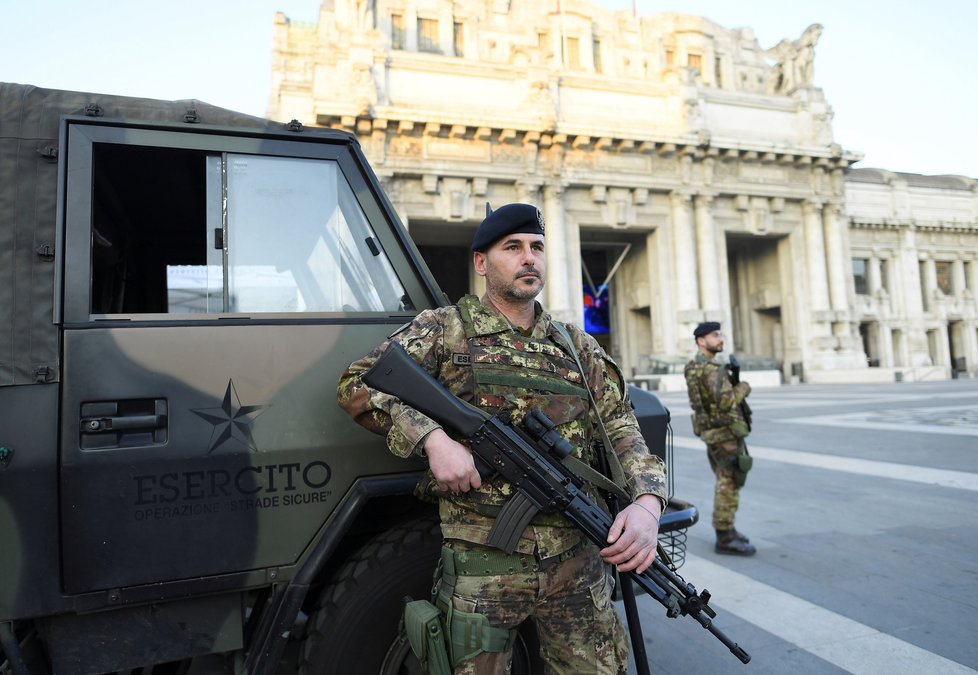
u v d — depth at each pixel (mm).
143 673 2406
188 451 1968
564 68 37344
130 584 1876
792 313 38000
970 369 49594
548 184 32750
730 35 42969
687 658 3307
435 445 1714
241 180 2270
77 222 2010
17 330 1896
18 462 1834
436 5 36125
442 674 1729
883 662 3197
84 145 2074
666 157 34969
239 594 2039
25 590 1802
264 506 2031
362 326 2246
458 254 40625
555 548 1810
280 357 2119
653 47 39781
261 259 2256
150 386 1960
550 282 32406
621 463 1985
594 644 1860
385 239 2398
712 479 8062
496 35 37250
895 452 9055
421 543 2195
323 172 2371
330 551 2031
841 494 6855
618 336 41188
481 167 31703
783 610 3904
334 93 30156
